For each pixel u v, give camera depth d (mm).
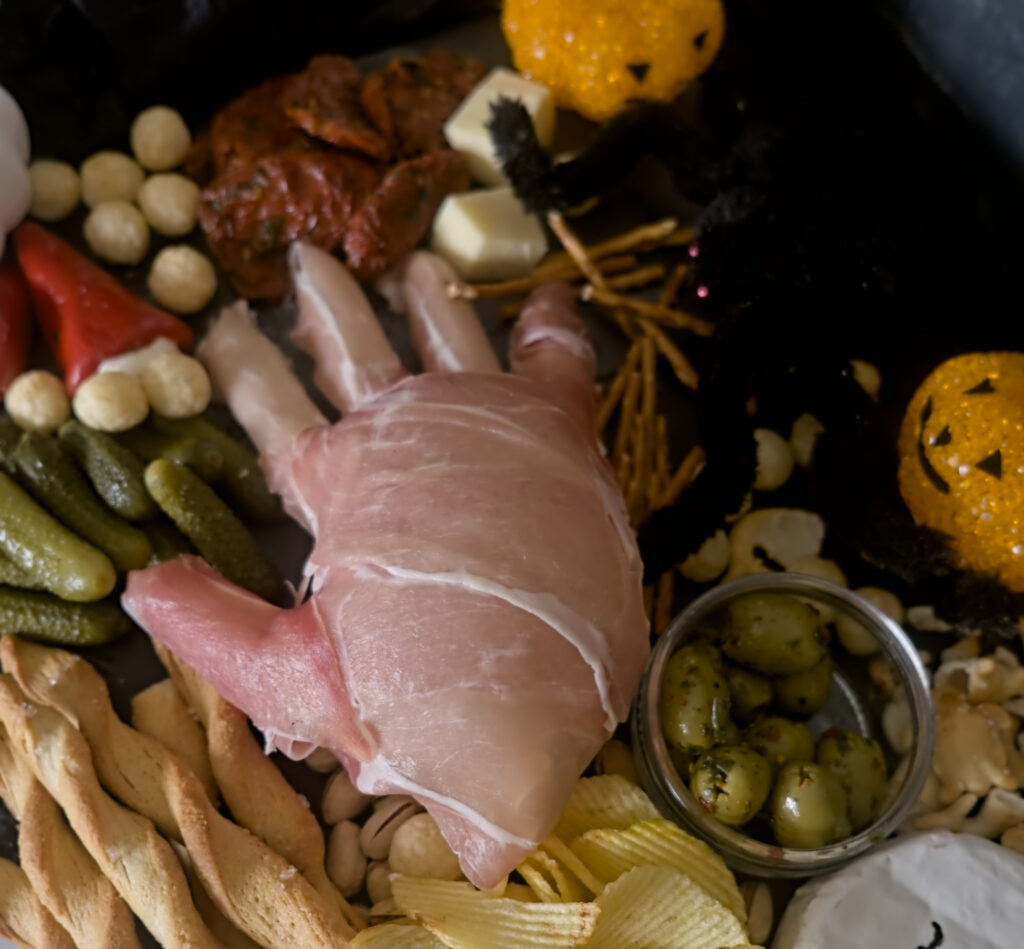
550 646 427
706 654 445
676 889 427
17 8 498
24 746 444
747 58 521
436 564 431
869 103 492
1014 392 450
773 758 438
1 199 481
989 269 488
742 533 494
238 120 514
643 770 454
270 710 439
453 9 555
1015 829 464
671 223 510
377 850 451
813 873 439
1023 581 457
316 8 528
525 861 437
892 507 466
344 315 492
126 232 501
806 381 475
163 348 486
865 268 463
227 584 460
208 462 472
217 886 427
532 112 514
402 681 425
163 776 447
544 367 483
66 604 460
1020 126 492
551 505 441
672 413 509
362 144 505
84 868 438
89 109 517
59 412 477
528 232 511
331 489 458
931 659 489
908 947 439
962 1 495
